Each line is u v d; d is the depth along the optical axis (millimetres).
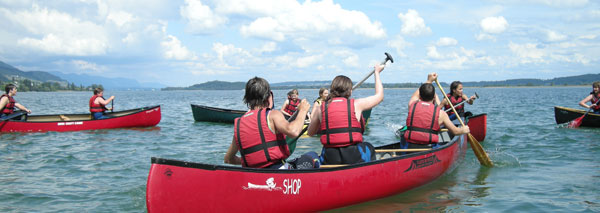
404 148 5848
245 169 3824
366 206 4633
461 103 8719
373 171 4637
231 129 12648
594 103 11164
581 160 6961
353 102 4395
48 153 8008
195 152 8266
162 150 8484
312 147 8875
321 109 4484
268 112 3789
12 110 11438
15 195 5090
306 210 4211
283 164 3963
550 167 6477
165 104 35562
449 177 5934
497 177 5898
